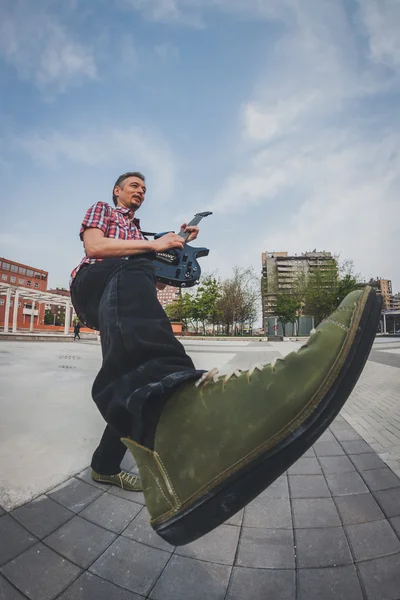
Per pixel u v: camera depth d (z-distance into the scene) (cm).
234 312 4231
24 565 130
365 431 299
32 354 1005
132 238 141
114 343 88
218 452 65
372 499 180
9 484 192
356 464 228
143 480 73
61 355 991
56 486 192
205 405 70
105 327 96
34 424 303
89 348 1394
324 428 65
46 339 2208
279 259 9731
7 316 2492
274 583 122
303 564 132
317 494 187
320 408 64
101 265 117
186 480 67
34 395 420
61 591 118
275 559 134
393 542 144
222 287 4353
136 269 109
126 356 85
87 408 362
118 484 191
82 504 174
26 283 7744
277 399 64
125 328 89
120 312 94
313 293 4041
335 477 209
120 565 131
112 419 83
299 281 4641
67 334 2759
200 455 66
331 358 66
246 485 64
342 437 284
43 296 2719
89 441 263
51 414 336
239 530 154
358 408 387
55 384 500
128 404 74
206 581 123
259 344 2220
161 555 137
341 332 68
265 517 165
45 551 138
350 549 140
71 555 136
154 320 93
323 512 169
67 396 418
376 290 76
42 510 168
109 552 138
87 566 130
